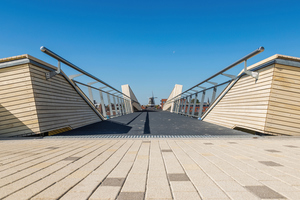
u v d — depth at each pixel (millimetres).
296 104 5305
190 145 4066
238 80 7492
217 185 1765
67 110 7543
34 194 1554
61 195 1534
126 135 5664
